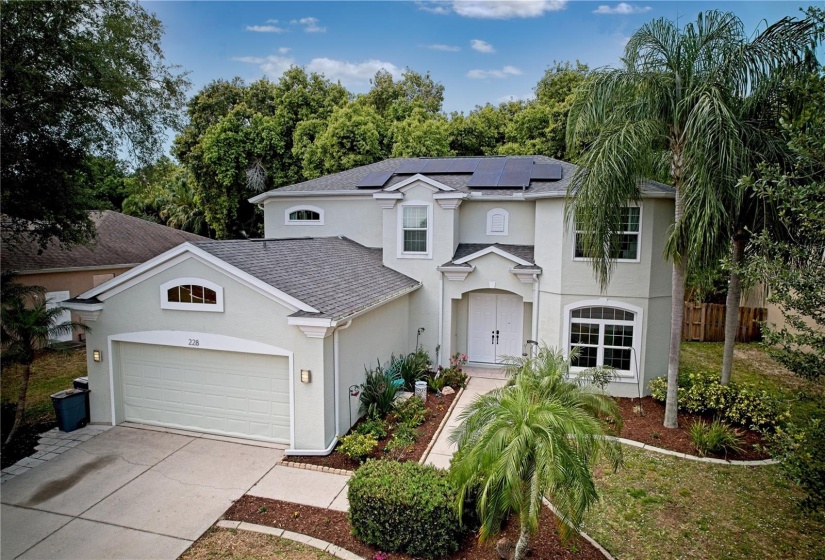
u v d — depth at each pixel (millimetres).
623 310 13844
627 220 13562
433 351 16656
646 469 9773
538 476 5176
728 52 10125
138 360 11438
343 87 35906
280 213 19328
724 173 9539
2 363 10266
